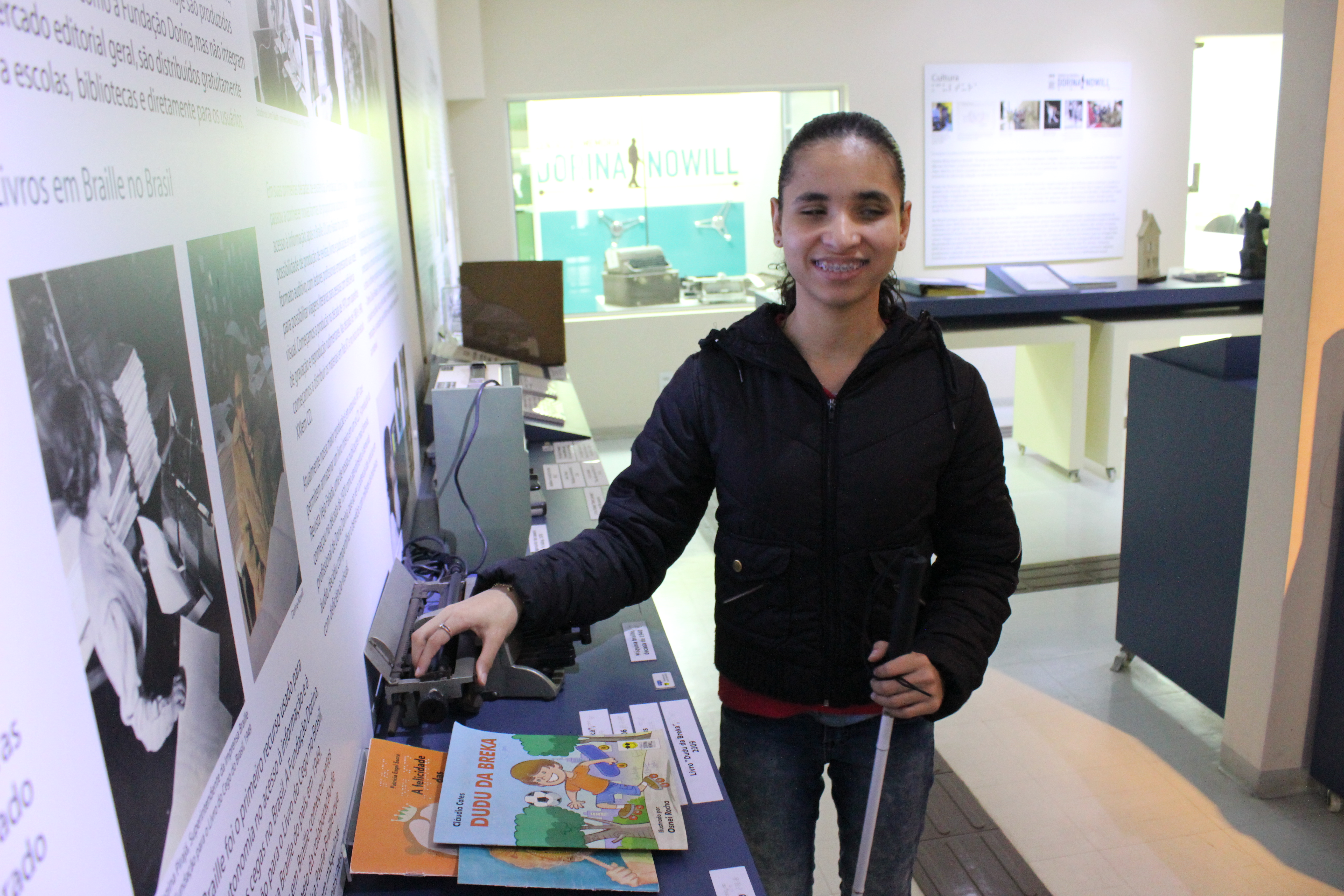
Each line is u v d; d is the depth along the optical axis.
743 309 6.12
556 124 5.84
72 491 0.51
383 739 1.26
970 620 1.19
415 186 2.94
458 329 4.03
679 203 6.09
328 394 1.24
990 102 5.96
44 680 0.46
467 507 1.87
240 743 0.74
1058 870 2.12
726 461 1.24
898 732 1.29
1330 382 2.12
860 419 1.19
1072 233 6.25
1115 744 2.60
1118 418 4.84
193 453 0.69
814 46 5.75
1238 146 7.30
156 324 0.64
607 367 6.06
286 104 1.10
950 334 4.66
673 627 3.34
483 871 0.99
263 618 0.84
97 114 0.56
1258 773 2.35
